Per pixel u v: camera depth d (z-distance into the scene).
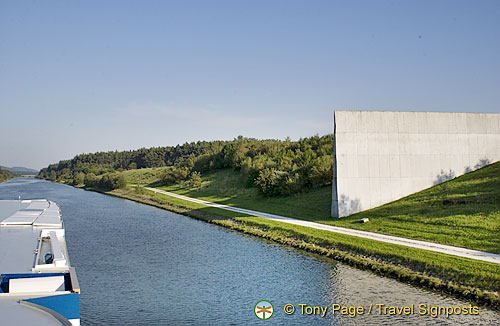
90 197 84.38
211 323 16.38
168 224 43.12
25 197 82.25
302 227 34.22
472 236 25.70
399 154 39.09
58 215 30.09
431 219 30.53
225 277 22.64
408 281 21.12
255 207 49.84
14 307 10.91
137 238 34.75
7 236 22.09
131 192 86.06
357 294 19.41
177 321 16.47
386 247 25.27
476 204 31.34
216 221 43.06
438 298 18.62
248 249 29.84
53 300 11.44
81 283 21.64
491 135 40.94
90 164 196.25
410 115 39.72
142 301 18.88
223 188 71.75
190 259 26.84
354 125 38.75
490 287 18.44
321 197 46.84
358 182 38.25
